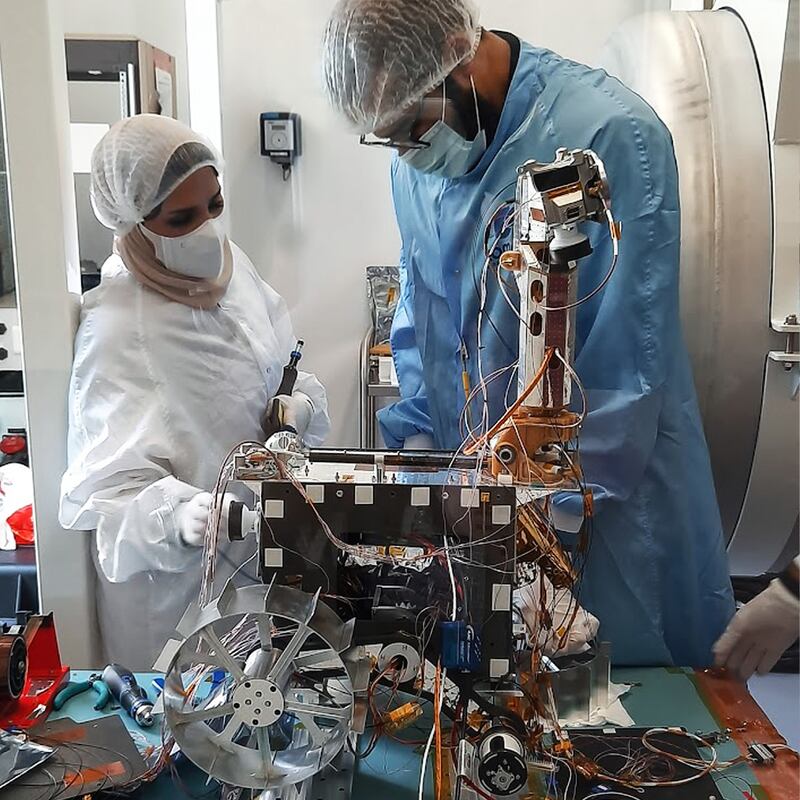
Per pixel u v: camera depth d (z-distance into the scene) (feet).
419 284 4.36
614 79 3.86
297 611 2.44
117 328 4.02
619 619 3.61
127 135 3.90
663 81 5.16
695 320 5.10
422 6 3.39
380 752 2.85
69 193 4.02
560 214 2.58
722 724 3.07
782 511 5.38
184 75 6.59
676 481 3.67
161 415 4.00
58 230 3.93
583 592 3.58
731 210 5.01
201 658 2.44
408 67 3.45
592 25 6.22
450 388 4.24
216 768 2.42
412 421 4.49
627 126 3.59
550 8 6.21
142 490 3.89
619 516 3.60
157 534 3.76
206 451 4.14
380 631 2.68
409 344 4.61
